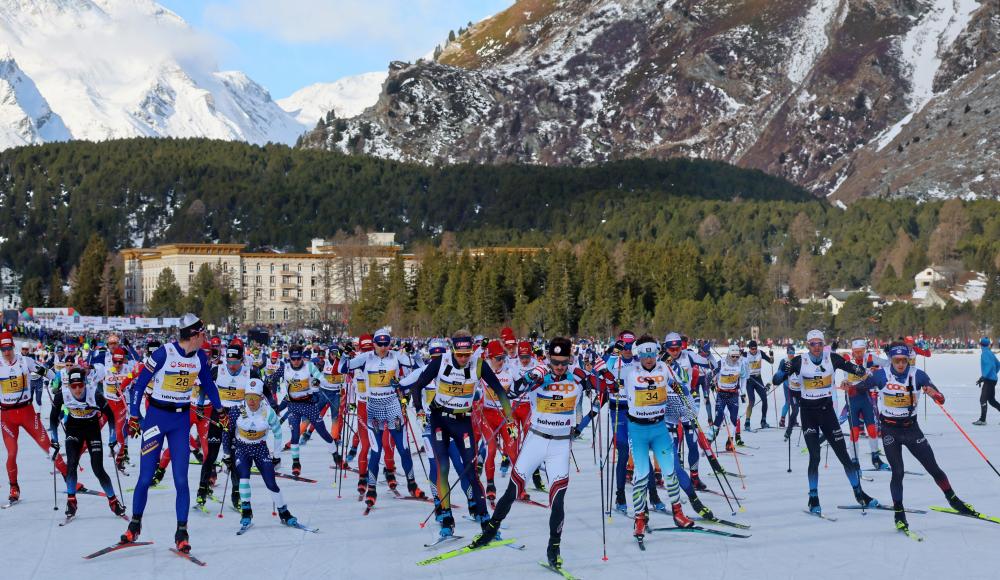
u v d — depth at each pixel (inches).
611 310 4995.1
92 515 552.7
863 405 711.7
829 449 827.4
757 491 616.7
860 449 824.3
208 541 480.1
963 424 1025.5
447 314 5012.3
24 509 573.3
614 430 528.4
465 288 5191.9
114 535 497.0
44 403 1414.9
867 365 698.8
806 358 540.7
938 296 6348.4
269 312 7426.2
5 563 438.0
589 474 706.2
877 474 690.2
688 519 496.1
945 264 7229.3
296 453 701.3
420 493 599.5
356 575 414.6
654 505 556.1
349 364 581.6
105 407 541.3
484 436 581.3
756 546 461.7
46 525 523.5
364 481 607.5
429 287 5423.2
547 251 5984.3
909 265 7160.4
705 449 562.3
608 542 474.0
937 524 509.4
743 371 983.6
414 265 7003.0
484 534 454.3
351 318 5546.3
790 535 485.4
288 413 711.7
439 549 461.7
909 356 497.0
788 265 7662.4
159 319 3762.3
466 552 450.9
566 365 436.5
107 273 7007.9
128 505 584.7
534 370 442.3
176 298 6476.4
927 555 441.7
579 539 482.3
